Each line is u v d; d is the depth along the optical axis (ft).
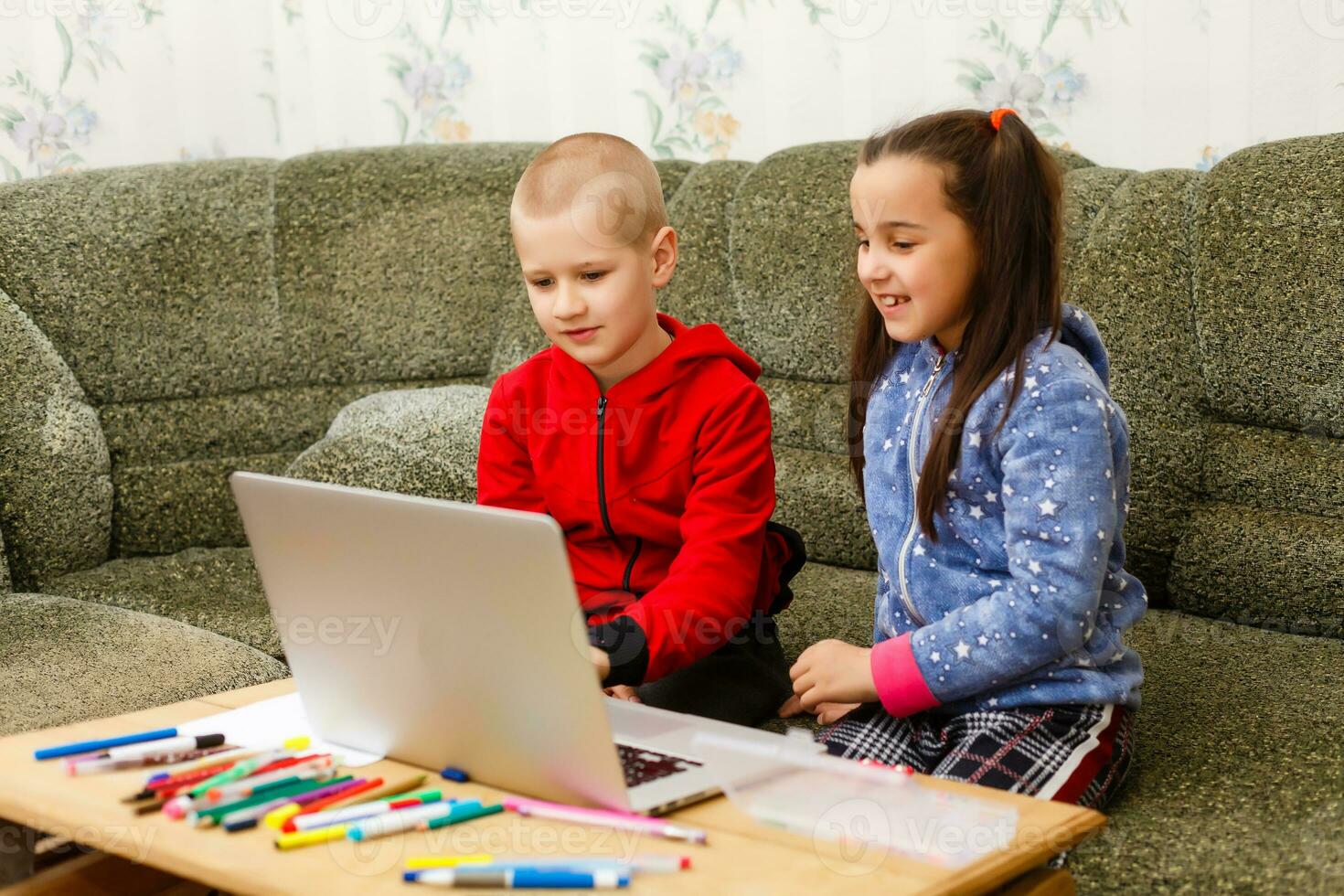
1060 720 3.41
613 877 2.37
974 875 2.42
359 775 3.01
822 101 6.45
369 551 2.89
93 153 7.39
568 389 4.38
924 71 6.16
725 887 2.37
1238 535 4.66
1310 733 3.67
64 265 6.25
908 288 3.53
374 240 6.55
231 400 6.46
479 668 2.80
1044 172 3.57
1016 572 3.36
